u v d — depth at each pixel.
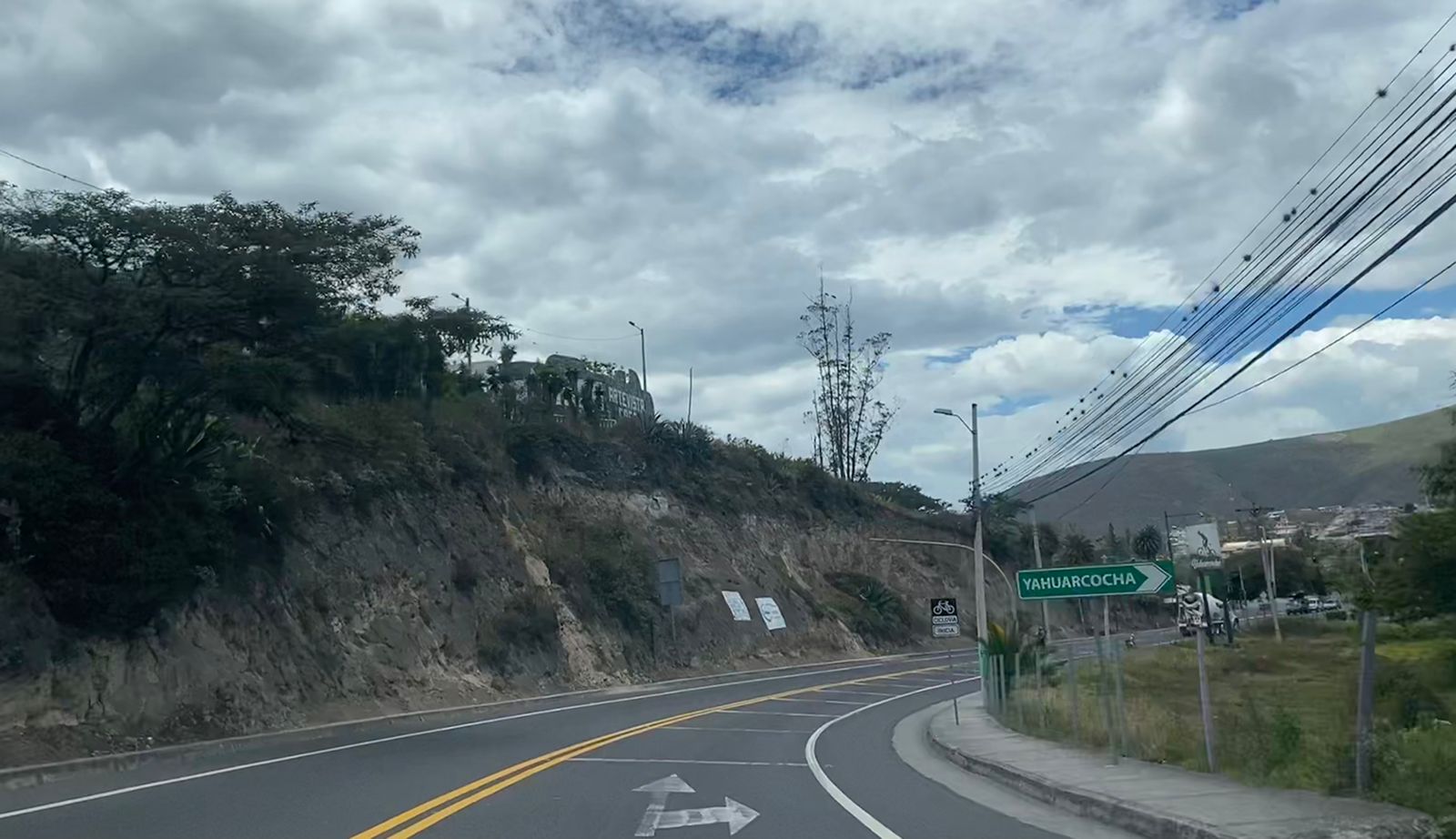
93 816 13.51
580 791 16.05
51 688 21.62
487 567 43.03
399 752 21.61
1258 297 19.31
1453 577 16.23
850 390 93.19
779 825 13.47
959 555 90.94
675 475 68.75
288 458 34.06
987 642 35.81
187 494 26.73
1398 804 12.90
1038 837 12.83
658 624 54.09
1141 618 111.81
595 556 52.03
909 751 23.94
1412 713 18.09
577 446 60.75
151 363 23.98
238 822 13.04
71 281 22.36
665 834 12.73
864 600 78.69
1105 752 20.12
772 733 27.36
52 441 23.42
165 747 21.77
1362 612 16.36
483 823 13.18
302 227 25.16
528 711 34.34
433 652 36.66
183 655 25.28
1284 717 18.16
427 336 45.91
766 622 65.69
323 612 32.25
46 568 23.05
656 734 26.27
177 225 23.38
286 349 25.64
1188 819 12.47
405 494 40.03
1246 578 94.06
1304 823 12.09
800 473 83.25
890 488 101.19
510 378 59.53
